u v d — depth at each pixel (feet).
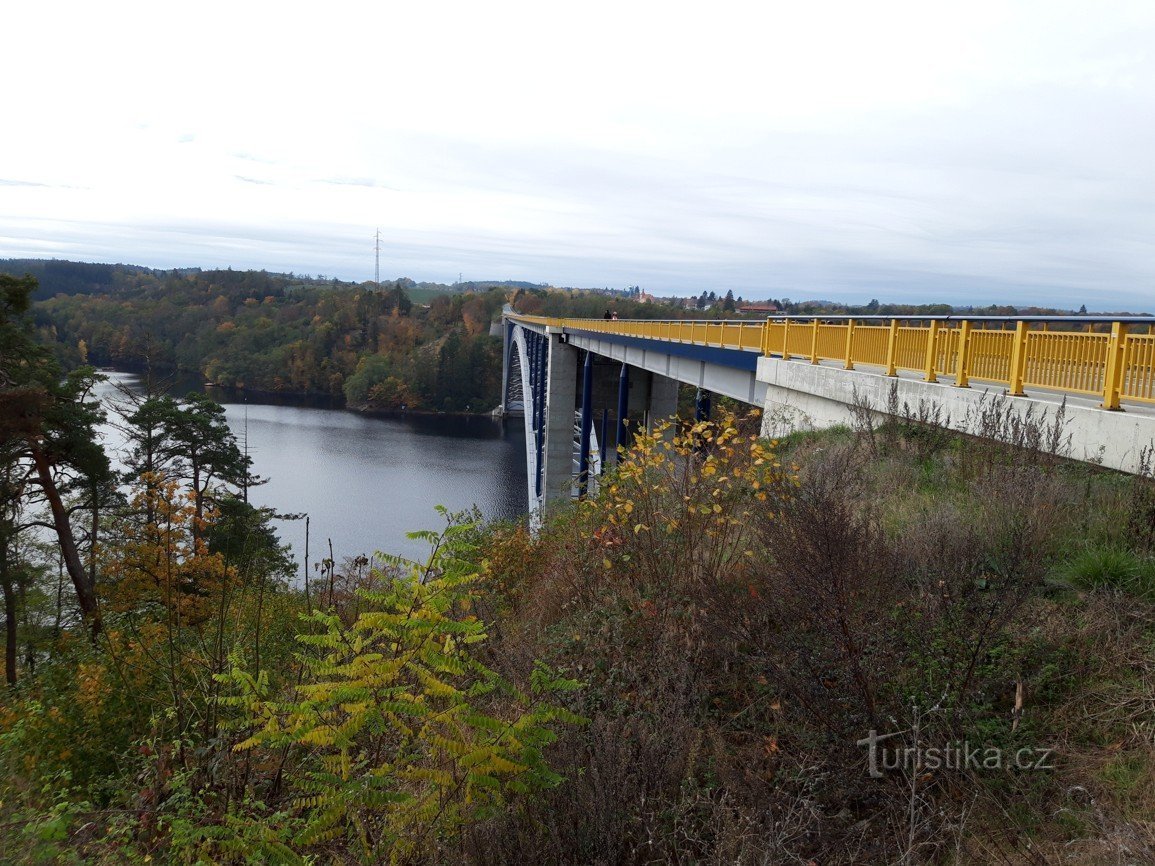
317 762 14.34
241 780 14.78
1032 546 15.98
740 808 11.35
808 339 46.19
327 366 420.36
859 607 14.02
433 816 11.35
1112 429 21.03
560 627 20.04
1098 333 22.79
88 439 73.41
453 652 13.53
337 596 23.76
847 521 15.12
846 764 12.36
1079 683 13.37
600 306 455.22
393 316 509.76
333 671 12.16
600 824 11.48
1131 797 10.89
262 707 13.10
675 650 16.02
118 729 19.92
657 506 22.18
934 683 13.34
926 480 24.12
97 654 27.68
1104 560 15.70
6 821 13.38
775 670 13.75
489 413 398.01
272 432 305.32
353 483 223.51
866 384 35.24
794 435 40.42
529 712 12.51
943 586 14.78
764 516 17.06
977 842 10.76
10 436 60.49
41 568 75.46
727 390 63.62
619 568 20.88
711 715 14.74
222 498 87.10
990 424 24.31
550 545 32.24
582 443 122.21
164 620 31.83
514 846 11.33
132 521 78.18
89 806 14.62
